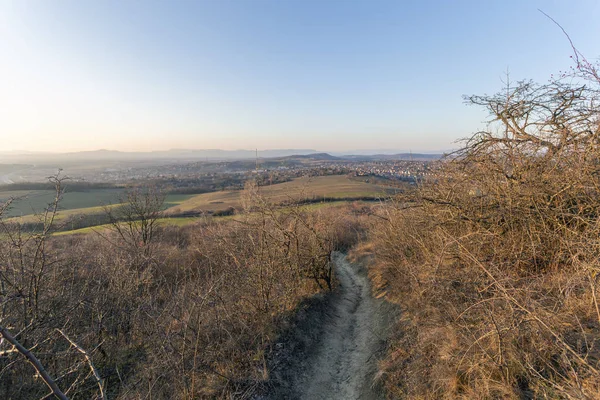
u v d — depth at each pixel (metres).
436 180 7.20
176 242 15.48
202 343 5.76
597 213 4.31
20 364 4.64
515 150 5.40
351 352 7.08
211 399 4.81
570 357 3.39
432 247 7.12
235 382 5.21
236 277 7.48
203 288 6.82
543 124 5.07
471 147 5.96
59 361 5.11
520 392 3.48
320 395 5.70
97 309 5.91
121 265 7.59
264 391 5.25
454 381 4.20
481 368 3.90
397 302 7.84
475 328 4.57
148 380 4.82
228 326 6.39
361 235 17.69
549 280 4.57
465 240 5.56
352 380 6.02
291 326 7.19
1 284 4.91
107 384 5.34
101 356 5.87
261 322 6.85
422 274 6.70
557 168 4.98
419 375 4.92
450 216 6.29
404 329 6.44
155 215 15.86
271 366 5.86
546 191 4.81
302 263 9.59
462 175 6.08
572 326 3.71
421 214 7.44
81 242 12.55
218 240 8.66
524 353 3.69
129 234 12.68
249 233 8.59
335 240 17.19
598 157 4.33
